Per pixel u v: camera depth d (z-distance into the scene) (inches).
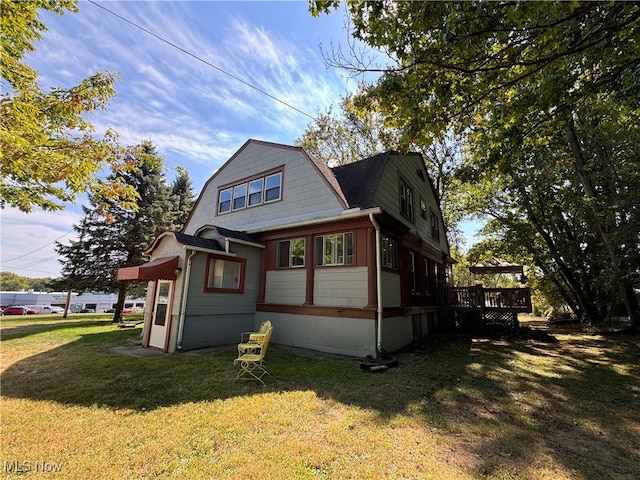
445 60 166.9
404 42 165.5
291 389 190.9
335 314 316.5
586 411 164.9
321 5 172.2
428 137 198.1
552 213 616.7
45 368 236.8
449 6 147.6
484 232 761.0
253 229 403.2
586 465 113.4
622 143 424.8
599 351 333.1
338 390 190.4
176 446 121.5
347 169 430.3
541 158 481.4
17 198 211.5
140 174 702.5
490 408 167.9
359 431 136.6
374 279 302.0
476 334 461.4
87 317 788.6
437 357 298.5
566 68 196.7
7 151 158.7
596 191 464.1
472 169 299.6
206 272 334.3
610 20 151.8
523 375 234.5
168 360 262.4
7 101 175.0
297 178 390.9
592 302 608.1
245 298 373.7
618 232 389.7
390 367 251.4
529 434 136.9
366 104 211.0
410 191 470.6
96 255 661.9
